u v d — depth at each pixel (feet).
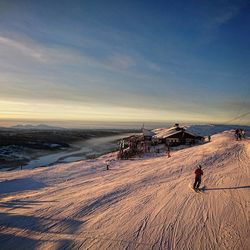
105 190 59.77
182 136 179.22
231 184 52.06
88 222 39.55
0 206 53.31
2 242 34.58
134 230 35.24
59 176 93.50
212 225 34.37
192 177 65.16
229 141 142.61
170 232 33.76
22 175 100.42
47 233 36.60
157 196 50.08
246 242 29.35
